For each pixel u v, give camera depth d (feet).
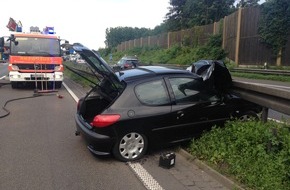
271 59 82.94
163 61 145.38
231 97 21.12
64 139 22.15
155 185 14.75
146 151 18.49
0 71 93.04
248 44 90.84
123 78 18.84
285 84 59.88
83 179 15.53
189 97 19.42
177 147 19.70
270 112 32.19
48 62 49.32
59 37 50.19
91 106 21.33
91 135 17.53
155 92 18.51
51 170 16.61
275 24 79.36
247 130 18.16
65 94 45.65
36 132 23.91
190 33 140.87
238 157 16.39
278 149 16.15
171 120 18.54
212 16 173.99
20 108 33.88
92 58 19.29
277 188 13.37
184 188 14.47
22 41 48.93
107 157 18.48
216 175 15.47
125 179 15.58
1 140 21.75
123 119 17.31
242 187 14.14
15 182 15.14
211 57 108.06
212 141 18.28
